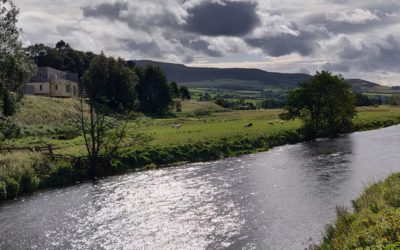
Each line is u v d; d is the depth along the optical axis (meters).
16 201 22.95
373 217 12.43
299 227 16.77
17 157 27.56
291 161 35.00
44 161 28.52
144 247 15.38
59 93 95.75
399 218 10.89
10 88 35.50
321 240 14.78
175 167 34.00
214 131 55.22
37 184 25.94
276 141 48.84
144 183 27.22
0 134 41.31
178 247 15.28
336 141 50.22
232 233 16.56
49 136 49.66
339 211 16.58
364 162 32.59
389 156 35.16
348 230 12.98
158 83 121.56
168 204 21.44
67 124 60.56
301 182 25.78
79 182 28.14
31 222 18.75
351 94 63.47
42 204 22.06
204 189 24.81
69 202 22.39
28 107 63.09
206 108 159.00
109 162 32.12
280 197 22.06
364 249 9.62
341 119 64.44
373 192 18.52
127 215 19.56
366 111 113.06
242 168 32.25
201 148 40.19
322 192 22.72
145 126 67.75
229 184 26.03
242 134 49.28
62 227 17.92
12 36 34.00
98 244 15.79
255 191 23.77
